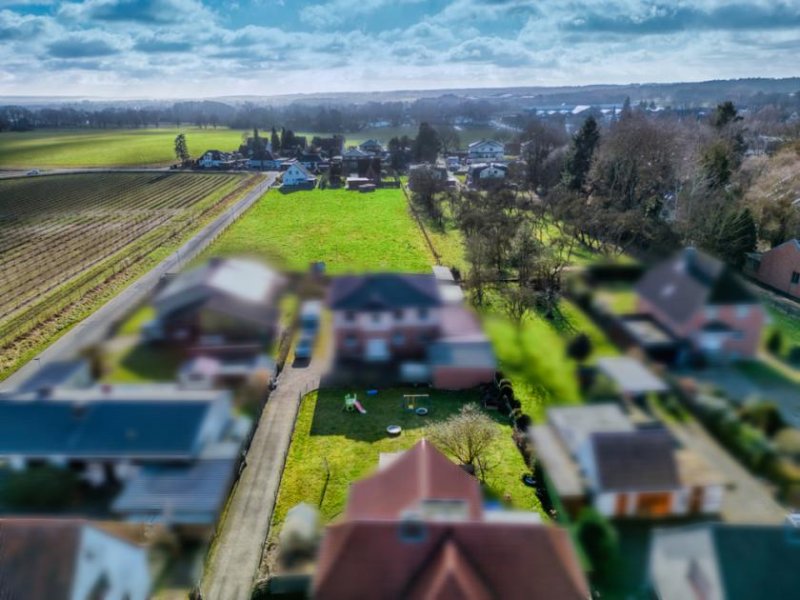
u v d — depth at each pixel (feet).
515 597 49.49
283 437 88.89
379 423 92.84
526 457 80.43
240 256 167.02
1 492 70.23
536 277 133.49
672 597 53.21
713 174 190.70
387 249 193.88
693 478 63.52
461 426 80.89
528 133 404.36
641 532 61.41
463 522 53.01
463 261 175.01
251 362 99.86
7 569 50.08
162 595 61.98
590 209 191.01
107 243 207.51
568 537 56.44
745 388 74.18
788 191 179.52
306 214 250.37
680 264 90.12
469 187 296.51
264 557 66.64
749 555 50.37
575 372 91.45
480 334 108.37
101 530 55.88
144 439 76.38
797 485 63.21
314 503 75.31
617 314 93.15
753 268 147.43
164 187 325.42
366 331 107.34
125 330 105.19
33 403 79.61
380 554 51.52
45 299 151.74
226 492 75.25
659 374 80.28
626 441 66.54
